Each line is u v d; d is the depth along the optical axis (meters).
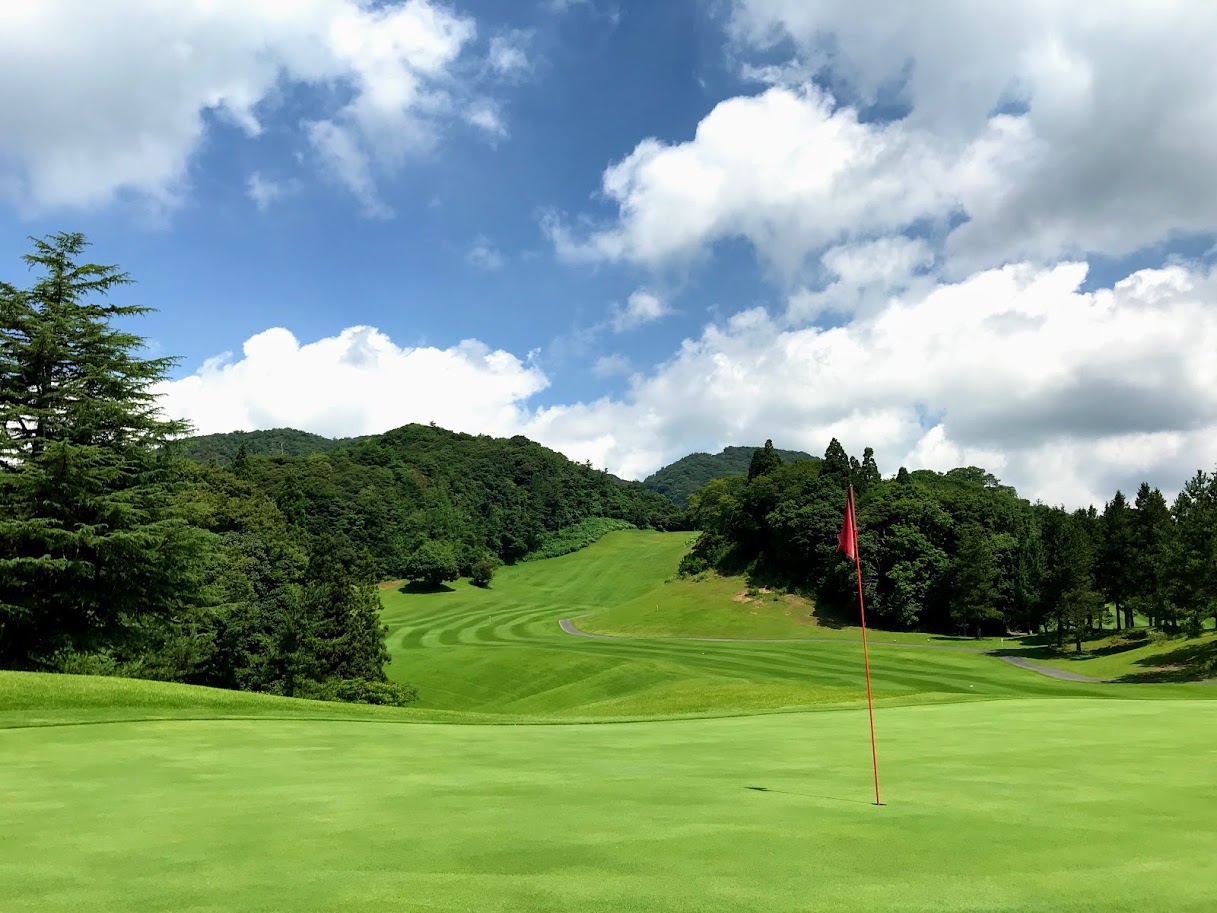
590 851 6.53
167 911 5.00
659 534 173.62
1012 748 13.23
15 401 30.25
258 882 5.64
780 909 5.10
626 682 48.66
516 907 5.10
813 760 12.27
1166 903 5.27
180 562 32.34
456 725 18.27
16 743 13.40
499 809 8.34
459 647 71.06
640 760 12.39
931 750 13.15
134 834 7.18
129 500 30.41
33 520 27.41
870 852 6.52
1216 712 18.70
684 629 85.12
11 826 7.50
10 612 27.62
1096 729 15.73
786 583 95.06
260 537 63.09
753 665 53.00
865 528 85.69
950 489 94.50
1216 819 7.83
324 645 47.56
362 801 8.82
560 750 13.71
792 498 96.25
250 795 9.20
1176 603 50.56
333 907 5.08
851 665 52.53
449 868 6.02
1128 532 67.38
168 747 13.34
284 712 19.28
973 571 74.06
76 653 31.70
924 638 76.38
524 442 188.12
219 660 51.69
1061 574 61.47
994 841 6.91
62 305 31.34
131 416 30.91
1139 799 8.84
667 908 5.10
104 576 30.20
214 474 81.25
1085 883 5.70
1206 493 54.78
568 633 86.88
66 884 5.60
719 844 6.78
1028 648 64.88
